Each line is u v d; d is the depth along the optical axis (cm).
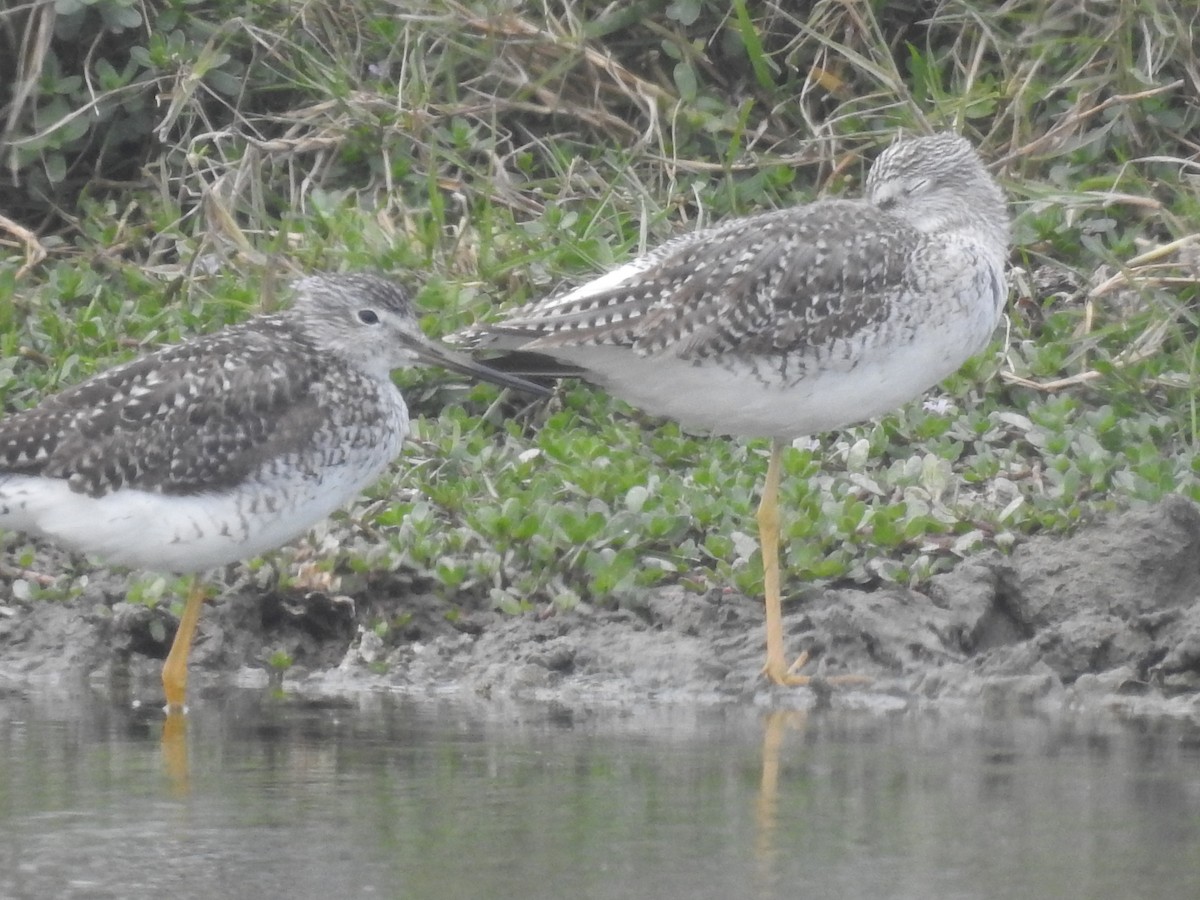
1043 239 1577
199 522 1140
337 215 1591
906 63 1750
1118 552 1227
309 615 1279
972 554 1254
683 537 1298
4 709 1149
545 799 941
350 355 1210
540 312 1200
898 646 1196
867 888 809
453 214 1656
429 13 1712
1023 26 1725
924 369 1219
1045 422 1389
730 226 1230
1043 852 855
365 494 1355
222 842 874
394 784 969
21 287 1578
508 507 1284
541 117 1733
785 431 1222
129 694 1196
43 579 1307
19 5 1714
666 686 1190
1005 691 1156
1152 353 1459
